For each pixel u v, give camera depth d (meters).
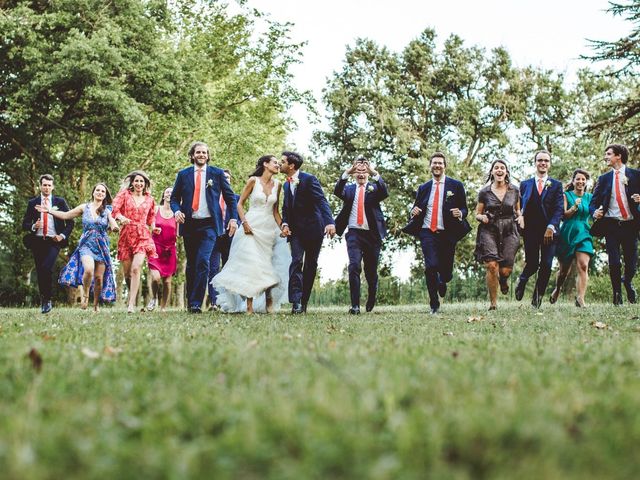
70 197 24.41
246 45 30.70
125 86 22.23
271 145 31.31
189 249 10.51
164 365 3.48
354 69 39.19
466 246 35.06
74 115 23.34
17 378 3.01
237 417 2.20
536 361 3.61
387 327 6.86
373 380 2.83
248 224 9.95
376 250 11.29
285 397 2.50
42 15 20.77
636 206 11.14
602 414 2.29
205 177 10.34
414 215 10.54
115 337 5.28
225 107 30.77
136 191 11.15
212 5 30.83
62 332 5.83
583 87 37.06
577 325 7.05
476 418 2.09
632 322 7.44
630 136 23.23
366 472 1.65
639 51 22.12
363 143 36.09
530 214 10.98
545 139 37.66
